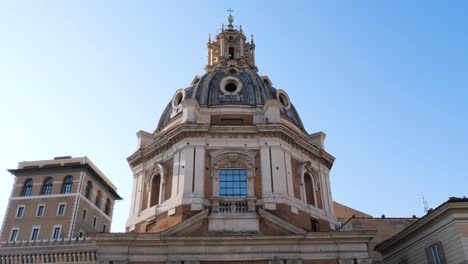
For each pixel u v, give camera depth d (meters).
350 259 25.62
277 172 29.77
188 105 33.09
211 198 28.33
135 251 25.56
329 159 35.62
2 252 58.25
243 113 34.09
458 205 27.25
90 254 55.47
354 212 55.75
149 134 36.81
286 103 38.84
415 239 32.31
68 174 75.38
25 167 77.00
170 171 31.28
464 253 26.31
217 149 30.80
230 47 48.62
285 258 25.47
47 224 69.69
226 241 25.66
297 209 29.42
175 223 27.95
